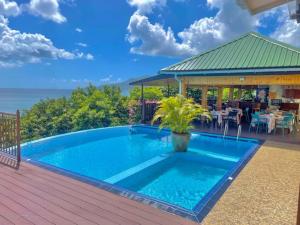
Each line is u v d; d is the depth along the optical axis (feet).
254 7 10.63
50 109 91.56
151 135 40.47
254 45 41.19
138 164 25.17
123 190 15.14
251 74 36.42
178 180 21.44
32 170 18.53
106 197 14.12
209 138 35.91
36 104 97.76
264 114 37.04
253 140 32.01
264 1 10.15
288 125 35.53
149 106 49.08
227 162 26.13
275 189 15.71
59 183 16.10
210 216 12.25
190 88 66.08
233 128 40.88
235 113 39.63
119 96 78.95
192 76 41.81
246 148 31.55
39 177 17.12
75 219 11.69
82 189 15.20
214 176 22.33
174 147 29.53
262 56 37.24
